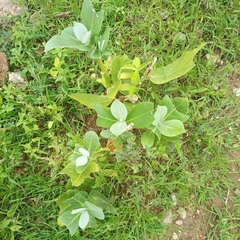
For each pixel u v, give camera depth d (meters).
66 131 0.87
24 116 0.86
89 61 0.90
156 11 0.94
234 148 0.87
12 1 0.94
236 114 0.88
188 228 0.83
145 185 0.82
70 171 0.67
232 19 0.93
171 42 0.93
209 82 0.90
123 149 0.77
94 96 0.75
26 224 0.81
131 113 0.66
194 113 0.86
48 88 0.89
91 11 0.65
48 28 0.94
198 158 0.85
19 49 0.89
